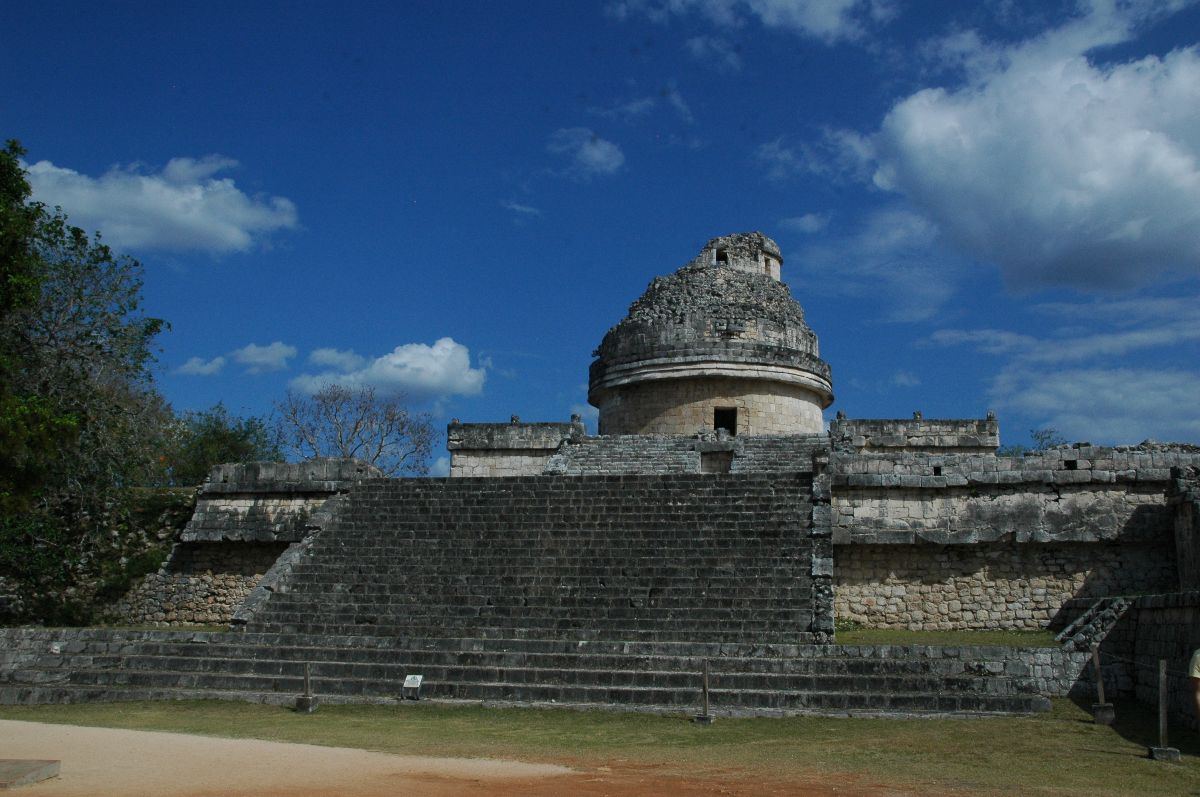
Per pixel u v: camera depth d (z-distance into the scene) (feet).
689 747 33.88
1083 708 40.60
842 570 60.85
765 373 94.27
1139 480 59.00
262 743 33.50
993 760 32.12
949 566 59.98
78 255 73.46
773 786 27.96
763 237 108.06
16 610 65.87
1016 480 60.13
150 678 45.60
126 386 88.79
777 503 60.90
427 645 47.55
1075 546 59.11
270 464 70.54
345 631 50.62
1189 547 54.39
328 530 62.49
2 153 52.34
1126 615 45.06
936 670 43.32
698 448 81.51
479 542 59.16
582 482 65.98
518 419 102.94
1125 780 29.37
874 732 36.58
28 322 69.41
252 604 53.83
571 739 35.22
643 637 48.11
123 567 69.36
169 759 30.27
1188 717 37.24
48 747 32.32
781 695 40.98
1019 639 53.06
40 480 47.34
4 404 45.78
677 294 99.60
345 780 27.48
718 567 54.19
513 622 50.39
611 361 98.43
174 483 128.67
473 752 32.58
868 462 62.03
